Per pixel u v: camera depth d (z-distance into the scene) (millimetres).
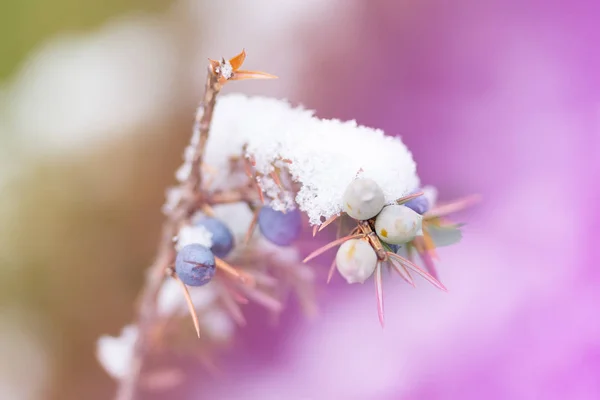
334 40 676
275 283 348
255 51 686
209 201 327
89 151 673
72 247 652
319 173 299
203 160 326
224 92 660
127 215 662
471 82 659
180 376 490
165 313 367
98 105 692
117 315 645
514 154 638
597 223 593
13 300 637
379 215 290
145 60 708
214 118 322
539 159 630
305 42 678
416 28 670
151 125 688
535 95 646
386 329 595
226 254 326
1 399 611
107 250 654
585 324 567
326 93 667
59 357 627
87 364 630
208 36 705
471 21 665
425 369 582
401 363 584
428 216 313
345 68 671
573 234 596
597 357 555
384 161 297
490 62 660
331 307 596
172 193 344
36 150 675
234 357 576
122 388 362
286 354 589
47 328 635
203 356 381
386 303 600
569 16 653
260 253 345
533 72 651
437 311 593
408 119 659
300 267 352
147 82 701
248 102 323
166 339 373
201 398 562
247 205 331
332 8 678
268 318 579
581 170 616
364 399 577
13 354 620
